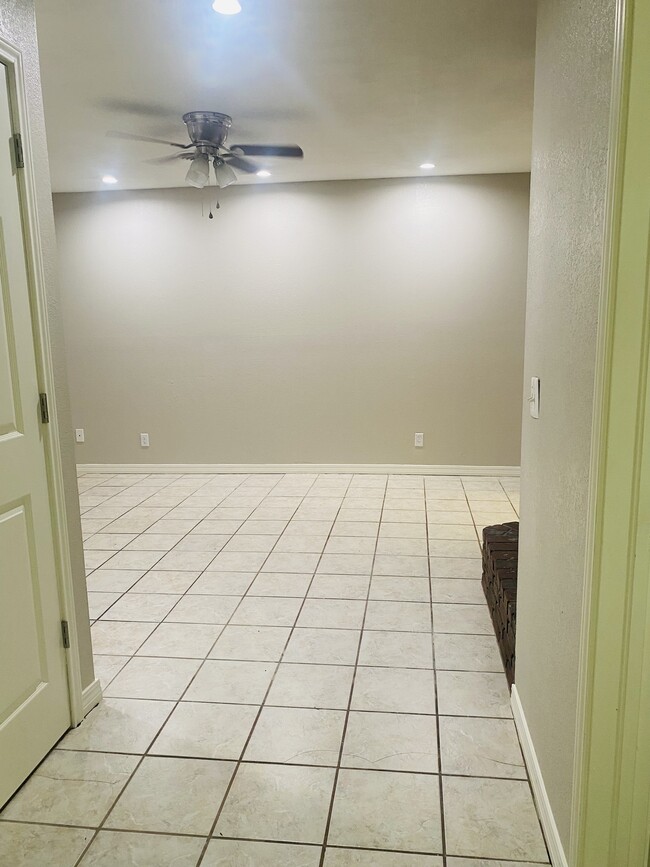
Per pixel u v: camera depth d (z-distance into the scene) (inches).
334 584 127.7
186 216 210.2
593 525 47.4
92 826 66.8
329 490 199.0
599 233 47.7
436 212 200.1
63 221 215.8
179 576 133.6
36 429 75.2
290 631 108.7
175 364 219.1
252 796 70.6
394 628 109.0
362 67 112.2
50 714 78.1
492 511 174.7
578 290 53.8
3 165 69.2
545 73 66.9
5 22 68.1
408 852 62.6
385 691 90.2
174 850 63.5
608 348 44.5
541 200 68.9
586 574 49.3
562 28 59.4
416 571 133.6
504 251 199.6
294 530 161.8
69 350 222.5
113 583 130.6
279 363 214.5
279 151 136.7
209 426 221.5
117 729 82.6
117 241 214.4
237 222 208.5
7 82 69.4
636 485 45.5
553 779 61.7
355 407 214.1
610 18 44.9
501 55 107.9
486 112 135.9
